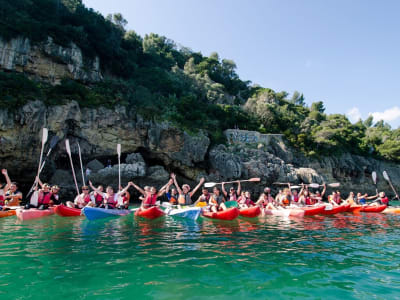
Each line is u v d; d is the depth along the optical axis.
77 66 30.97
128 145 28.58
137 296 3.15
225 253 5.07
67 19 37.59
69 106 24.55
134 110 29.34
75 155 26.00
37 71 28.25
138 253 4.99
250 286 3.51
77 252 5.04
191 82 56.19
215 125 38.69
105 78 36.91
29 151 22.38
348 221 10.16
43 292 3.24
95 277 3.75
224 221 9.40
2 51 26.02
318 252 5.29
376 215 12.46
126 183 27.38
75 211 10.14
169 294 3.22
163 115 31.22
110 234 6.86
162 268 4.15
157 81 44.03
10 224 8.40
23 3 33.22
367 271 4.17
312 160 42.94
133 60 49.75
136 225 8.36
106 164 29.44
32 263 4.34
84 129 25.83
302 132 49.03
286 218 10.73
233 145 37.53
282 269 4.20
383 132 71.19
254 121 48.88
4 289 3.32
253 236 6.79
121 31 54.19
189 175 31.66
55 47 29.34
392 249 5.61
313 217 11.40
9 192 11.31
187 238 6.42
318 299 3.15
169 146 29.88
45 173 24.47
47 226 8.07
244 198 11.59
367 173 47.97
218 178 31.81
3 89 21.66
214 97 55.59
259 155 36.00
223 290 3.36
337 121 69.94
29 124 21.91
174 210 10.48
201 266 4.27
